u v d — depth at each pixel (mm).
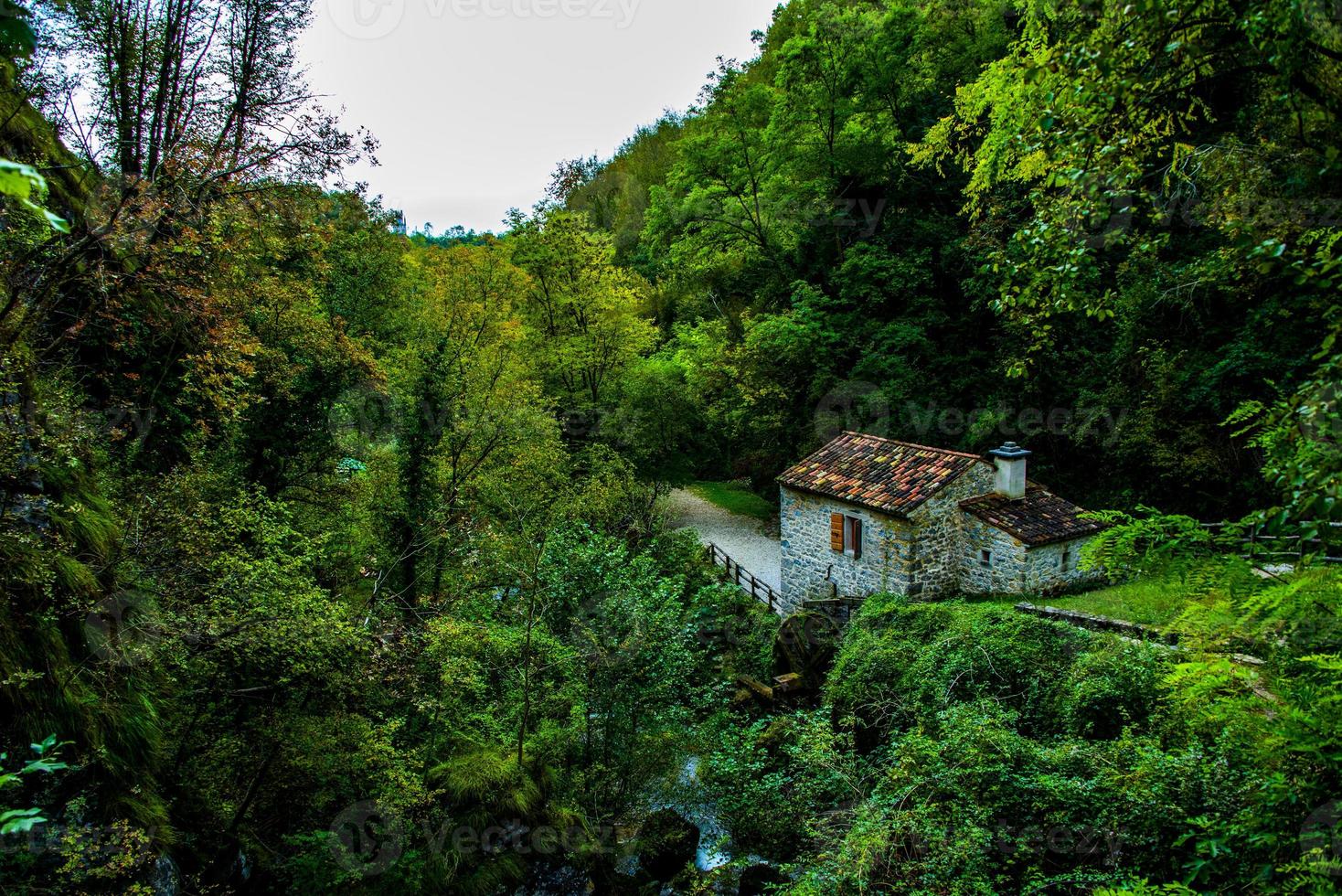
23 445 6105
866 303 22547
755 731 10383
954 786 6523
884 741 9547
